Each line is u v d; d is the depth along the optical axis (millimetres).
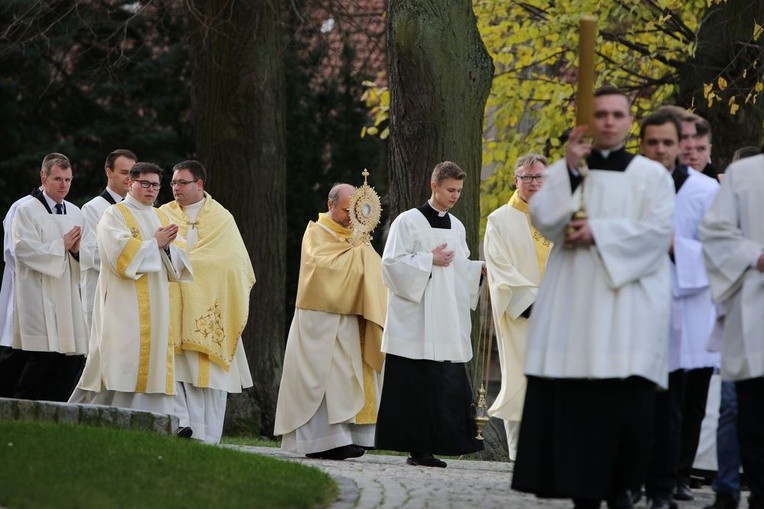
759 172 22781
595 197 21234
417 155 41469
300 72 70750
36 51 63906
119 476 22672
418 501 24047
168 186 68062
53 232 40406
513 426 35219
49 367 40469
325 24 68312
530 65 60062
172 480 22859
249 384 39719
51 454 24141
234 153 51594
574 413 20844
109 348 35812
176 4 58406
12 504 19422
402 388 34375
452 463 35781
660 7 54875
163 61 67375
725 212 22781
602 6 56500
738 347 22406
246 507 20953
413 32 41094
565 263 21203
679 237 24781
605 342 20594
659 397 23844
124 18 66312
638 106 58344
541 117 59719
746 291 22344
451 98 41344
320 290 36531
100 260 36188
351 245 37062
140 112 68938
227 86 51531
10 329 40531
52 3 56781
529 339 21234
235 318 38500
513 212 35531
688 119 26359
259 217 51781
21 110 67625
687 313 24453
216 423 38250
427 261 34344
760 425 22422
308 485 24031
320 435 36438
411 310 34531
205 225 38625
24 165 66312
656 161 24188
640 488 21781
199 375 37406
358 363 36688
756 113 50625
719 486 24750
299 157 71812
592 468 20703
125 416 31609
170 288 37344
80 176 68125
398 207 41906
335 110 72375
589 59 20828
